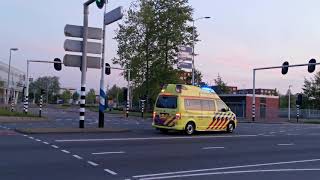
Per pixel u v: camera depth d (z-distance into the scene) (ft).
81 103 83.05
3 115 130.52
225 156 51.75
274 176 38.78
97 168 39.63
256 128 115.34
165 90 84.69
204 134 84.69
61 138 64.49
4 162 41.19
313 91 328.08
